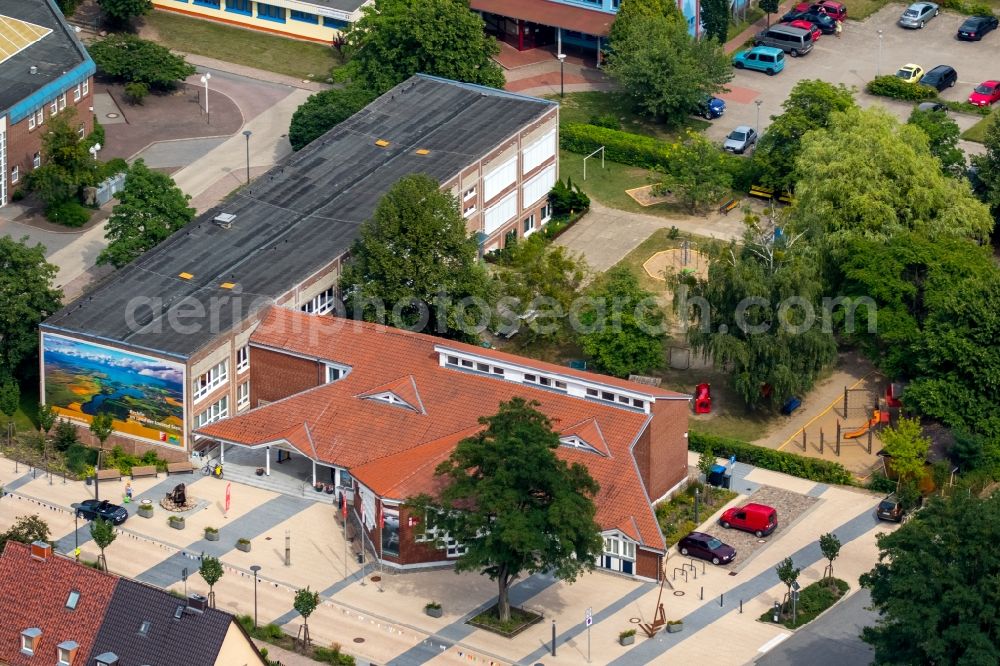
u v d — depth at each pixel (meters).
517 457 184.38
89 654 172.00
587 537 184.25
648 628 190.25
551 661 185.75
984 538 167.88
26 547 179.00
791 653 187.12
